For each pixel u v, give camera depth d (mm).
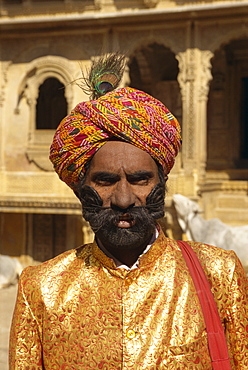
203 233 13312
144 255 1850
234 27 14289
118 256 1878
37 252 18078
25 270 1968
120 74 2119
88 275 1874
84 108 1860
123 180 1804
